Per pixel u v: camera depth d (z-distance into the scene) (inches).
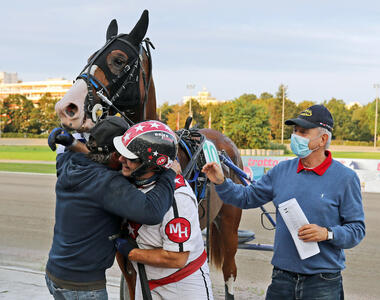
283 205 88.4
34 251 227.9
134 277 98.3
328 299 89.0
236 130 1529.3
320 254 89.0
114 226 81.6
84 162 81.4
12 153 1396.4
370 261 216.8
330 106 3420.3
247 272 198.4
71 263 79.7
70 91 104.0
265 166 518.6
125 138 77.6
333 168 91.3
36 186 493.0
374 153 1909.4
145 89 121.0
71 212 79.4
